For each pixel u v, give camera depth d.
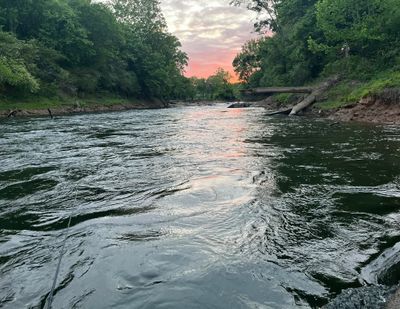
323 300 2.57
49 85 33.66
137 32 64.75
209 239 3.53
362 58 27.27
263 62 51.88
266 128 15.02
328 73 30.58
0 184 5.88
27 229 3.94
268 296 2.61
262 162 7.43
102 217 4.24
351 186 5.47
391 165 6.95
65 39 39.62
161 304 2.50
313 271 2.95
